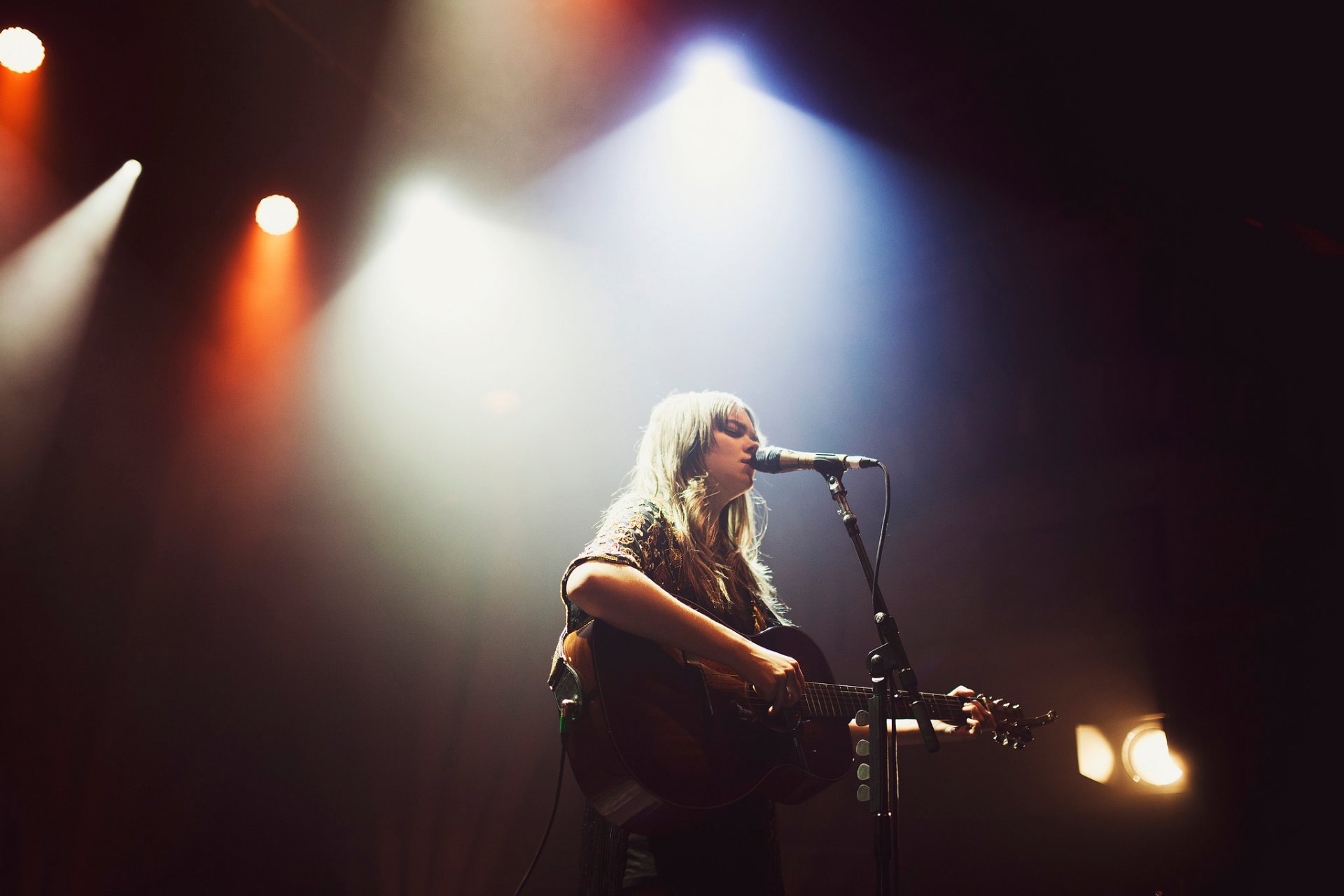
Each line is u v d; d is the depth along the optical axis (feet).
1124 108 19.67
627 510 7.59
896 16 19.33
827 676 8.14
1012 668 20.38
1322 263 18.65
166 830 19.85
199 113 21.49
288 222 22.33
